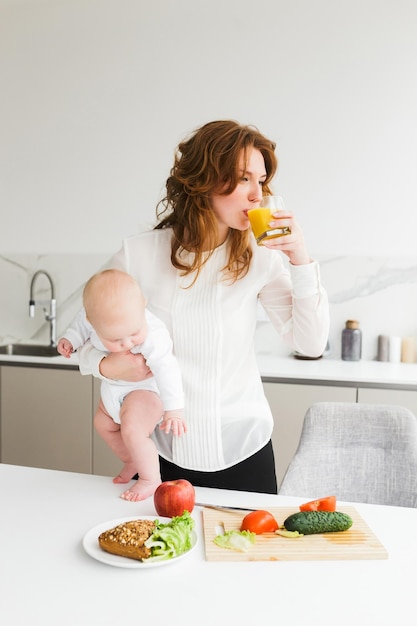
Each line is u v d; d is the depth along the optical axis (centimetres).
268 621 101
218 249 164
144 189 375
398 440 207
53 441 342
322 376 304
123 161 377
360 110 344
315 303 156
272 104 354
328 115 348
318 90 348
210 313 161
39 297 396
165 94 367
